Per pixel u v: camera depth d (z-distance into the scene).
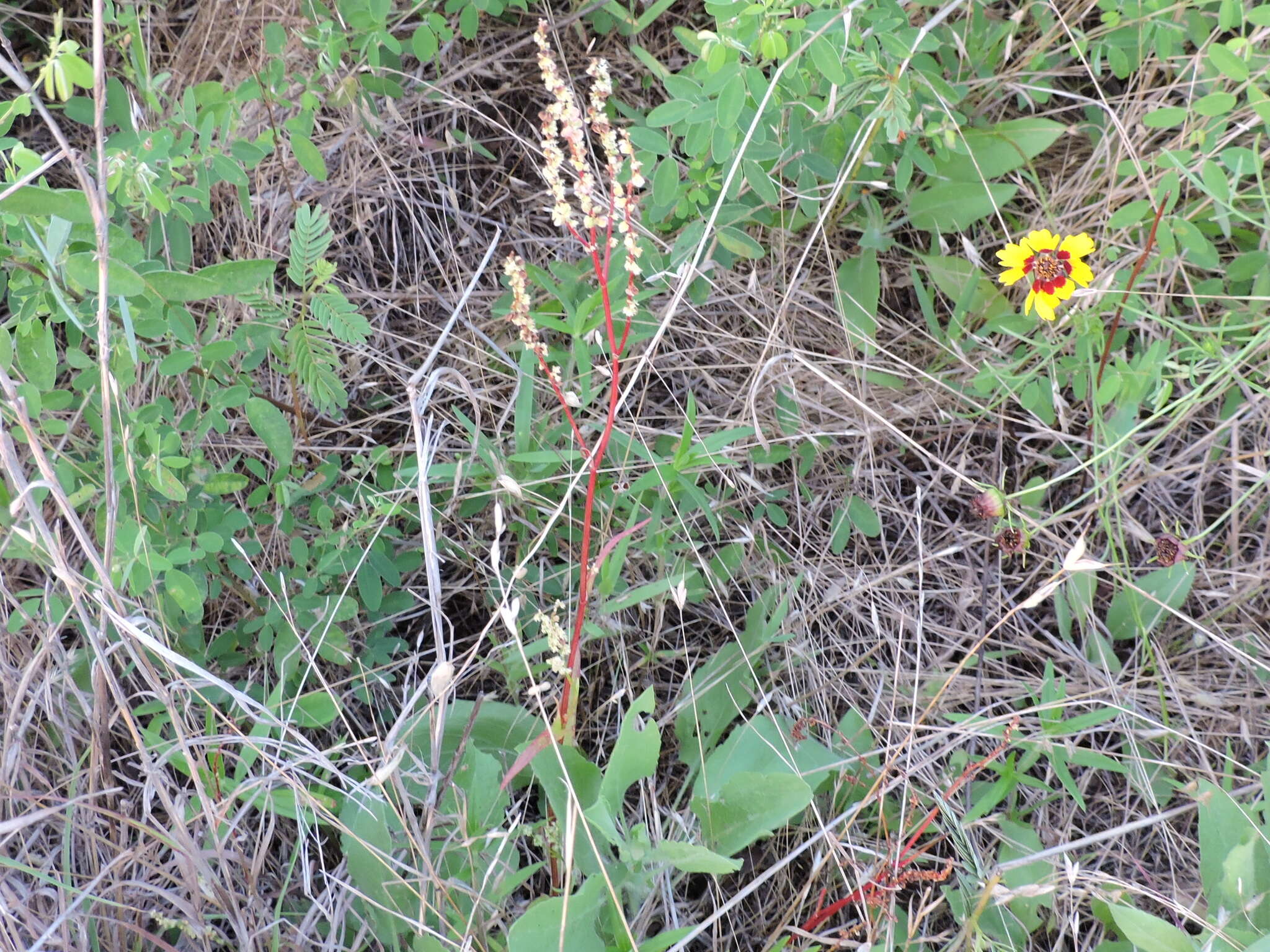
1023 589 0.68
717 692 0.63
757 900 0.61
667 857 0.56
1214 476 0.69
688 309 0.70
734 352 0.70
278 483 0.63
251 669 0.63
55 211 0.53
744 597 0.67
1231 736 0.64
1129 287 0.66
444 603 0.67
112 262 0.53
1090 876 0.58
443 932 0.56
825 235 0.69
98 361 0.58
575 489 0.65
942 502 0.70
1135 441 0.69
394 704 0.64
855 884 0.60
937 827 0.60
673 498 0.65
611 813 0.55
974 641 0.66
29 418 0.56
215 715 0.61
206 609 0.65
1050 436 0.69
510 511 0.65
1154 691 0.64
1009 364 0.69
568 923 0.54
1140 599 0.66
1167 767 0.63
